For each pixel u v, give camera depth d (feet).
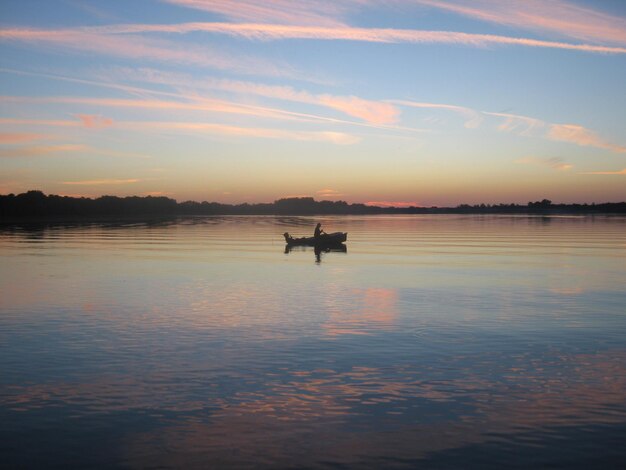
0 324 75.97
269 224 554.46
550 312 85.20
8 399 47.75
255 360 58.95
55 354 61.00
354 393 49.34
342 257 178.70
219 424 43.01
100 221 623.36
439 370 55.52
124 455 38.22
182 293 102.94
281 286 112.68
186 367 56.49
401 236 316.60
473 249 213.87
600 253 194.29
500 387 50.70
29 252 192.54
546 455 38.14
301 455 38.24
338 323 77.05
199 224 535.60
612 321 78.38
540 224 561.84
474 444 39.73
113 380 52.54
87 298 97.14
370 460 37.60
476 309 87.66
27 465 37.01
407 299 97.04
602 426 42.47
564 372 54.85
